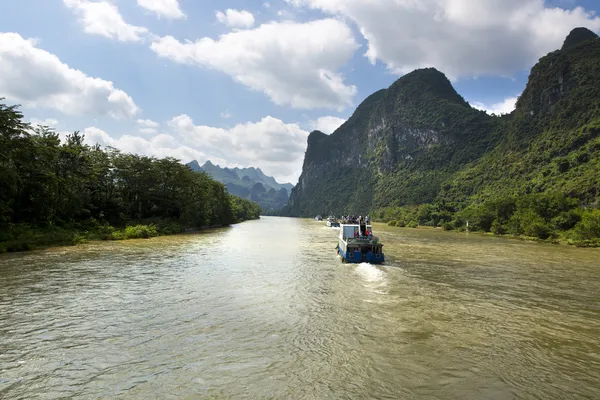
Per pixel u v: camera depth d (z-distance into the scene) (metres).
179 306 13.48
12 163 34.28
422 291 16.72
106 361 8.62
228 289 16.44
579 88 118.06
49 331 10.59
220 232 62.41
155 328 11.00
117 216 52.41
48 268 20.72
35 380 7.65
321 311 13.09
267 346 9.69
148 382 7.62
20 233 30.97
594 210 58.12
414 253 33.31
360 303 14.32
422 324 11.80
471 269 24.02
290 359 8.87
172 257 26.84
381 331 11.04
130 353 9.09
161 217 61.62
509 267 25.50
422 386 7.66
